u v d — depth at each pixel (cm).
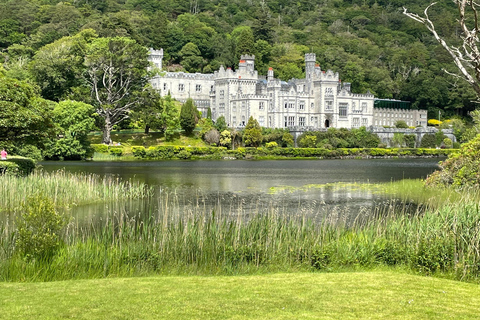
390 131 17438
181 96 18550
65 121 11375
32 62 14750
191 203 4853
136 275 2447
